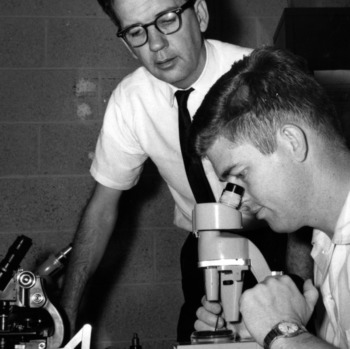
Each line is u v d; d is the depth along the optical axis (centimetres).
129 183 207
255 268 131
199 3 180
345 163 118
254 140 117
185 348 121
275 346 110
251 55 127
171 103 192
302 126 117
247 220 199
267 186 119
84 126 314
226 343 121
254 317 116
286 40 276
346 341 124
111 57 319
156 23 163
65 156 312
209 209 126
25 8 317
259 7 329
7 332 144
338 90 276
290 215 121
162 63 169
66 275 199
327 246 132
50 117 313
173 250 311
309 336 110
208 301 132
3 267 150
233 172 121
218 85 125
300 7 297
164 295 308
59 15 319
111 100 204
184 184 205
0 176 307
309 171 118
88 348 137
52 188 309
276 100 117
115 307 305
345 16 278
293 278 138
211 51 186
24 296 150
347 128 271
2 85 312
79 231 204
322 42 277
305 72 123
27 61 315
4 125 310
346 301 120
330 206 119
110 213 207
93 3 321
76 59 317
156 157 202
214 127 121
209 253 127
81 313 302
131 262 309
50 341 151
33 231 305
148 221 312
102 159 204
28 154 310
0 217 305
